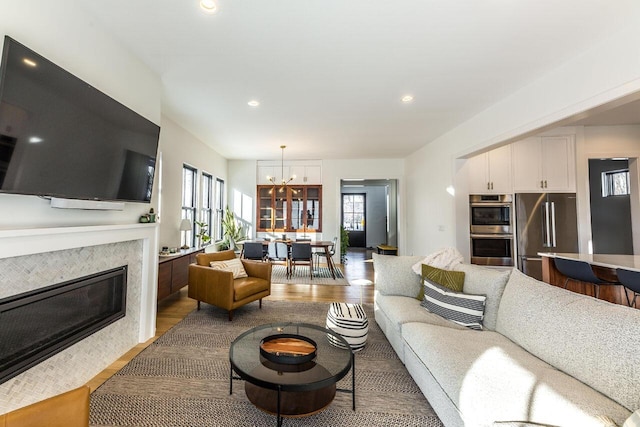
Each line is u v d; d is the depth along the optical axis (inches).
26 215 59.0
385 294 109.7
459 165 170.4
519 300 69.2
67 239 65.2
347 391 65.8
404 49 90.2
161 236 151.2
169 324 114.6
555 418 39.9
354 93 123.3
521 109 116.6
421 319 83.4
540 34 82.0
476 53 92.2
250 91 121.3
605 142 165.2
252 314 127.0
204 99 129.9
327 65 100.1
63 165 62.4
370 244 413.4
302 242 217.0
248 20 76.4
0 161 49.6
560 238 162.6
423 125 167.2
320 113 147.6
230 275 116.6
